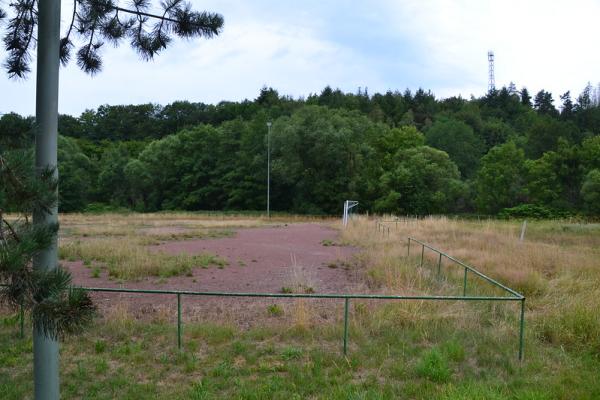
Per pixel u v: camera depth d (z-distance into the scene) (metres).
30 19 5.59
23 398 5.86
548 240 23.81
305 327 8.24
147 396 5.92
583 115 104.19
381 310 9.09
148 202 78.12
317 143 60.12
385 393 5.99
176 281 12.82
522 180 61.88
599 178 51.81
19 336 8.00
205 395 5.89
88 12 5.95
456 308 9.09
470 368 6.88
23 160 2.77
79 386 6.21
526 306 9.98
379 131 73.56
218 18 6.07
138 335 8.09
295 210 64.94
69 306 2.76
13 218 2.91
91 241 20.11
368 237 23.06
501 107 133.25
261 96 110.69
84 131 103.56
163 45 6.30
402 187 59.62
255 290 11.73
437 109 126.31
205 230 29.67
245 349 7.51
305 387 6.19
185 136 76.31
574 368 6.88
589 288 11.22
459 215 58.16
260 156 67.56
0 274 2.50
